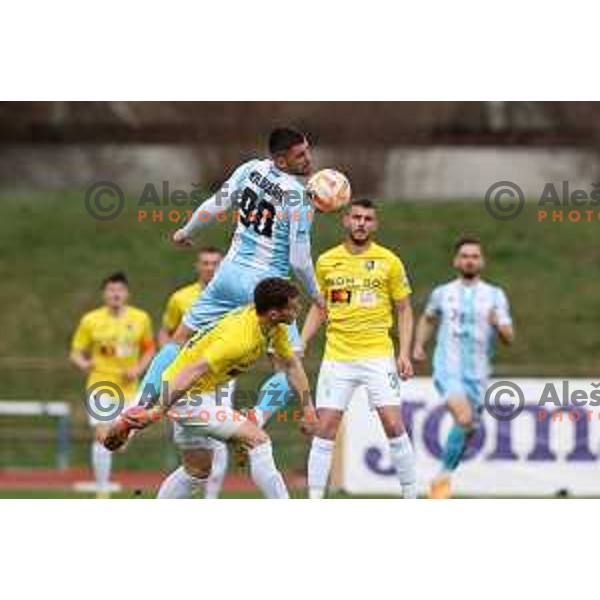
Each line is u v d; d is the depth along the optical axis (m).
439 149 122.56
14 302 106.56
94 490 71.44
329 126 117.50
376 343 50.56
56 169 126.12
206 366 42.44
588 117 122.06
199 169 118.00
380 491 67.81
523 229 113.31
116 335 65.88
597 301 105.38
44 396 96.44
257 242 46.47
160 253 110.88
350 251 50.84
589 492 68.25
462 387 59.84
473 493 68.31
